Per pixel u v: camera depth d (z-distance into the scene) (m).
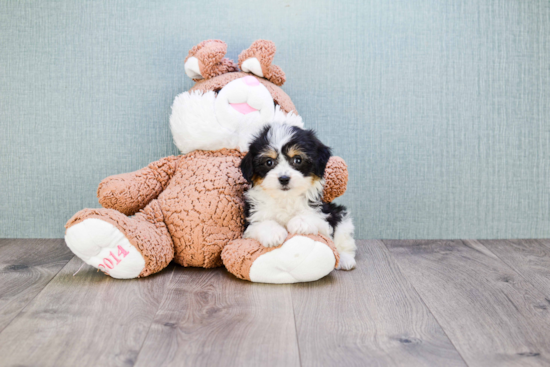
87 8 1.97
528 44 2.03
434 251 1.90
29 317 1.23
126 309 1.28
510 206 2.09
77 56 1.99
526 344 1.11
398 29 2.01
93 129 2.02
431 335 1.15
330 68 2.01
